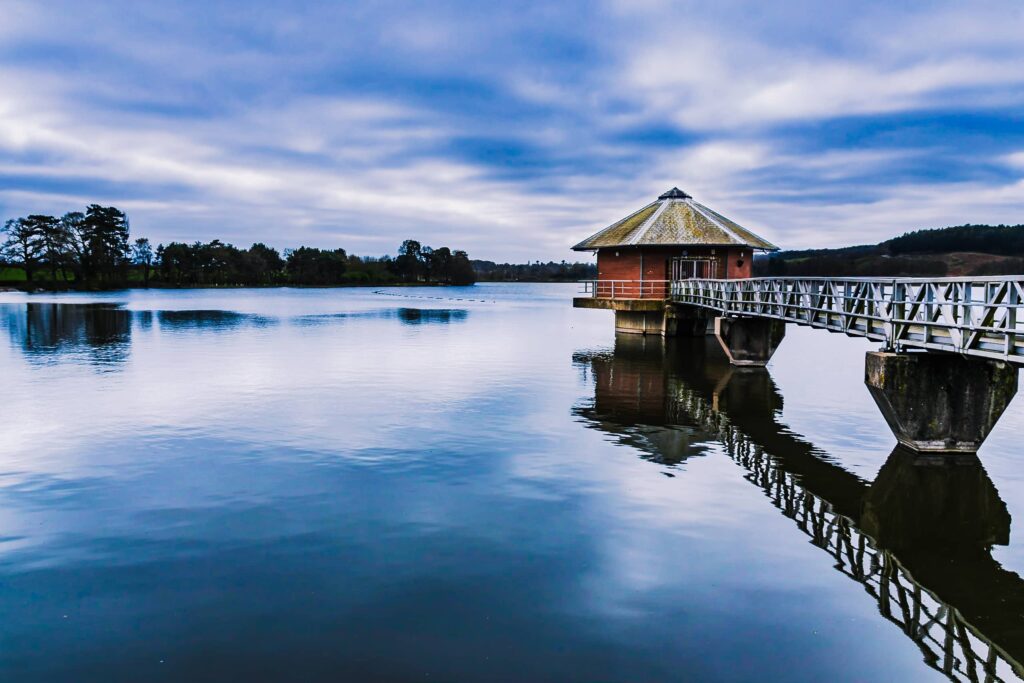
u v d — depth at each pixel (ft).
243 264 464.65
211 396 62.80
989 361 43.83
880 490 37.65
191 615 23.49
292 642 21.86
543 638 22.21
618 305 119.75
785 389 68.69
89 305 217.56
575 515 32.99
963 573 27.76
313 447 45.03
